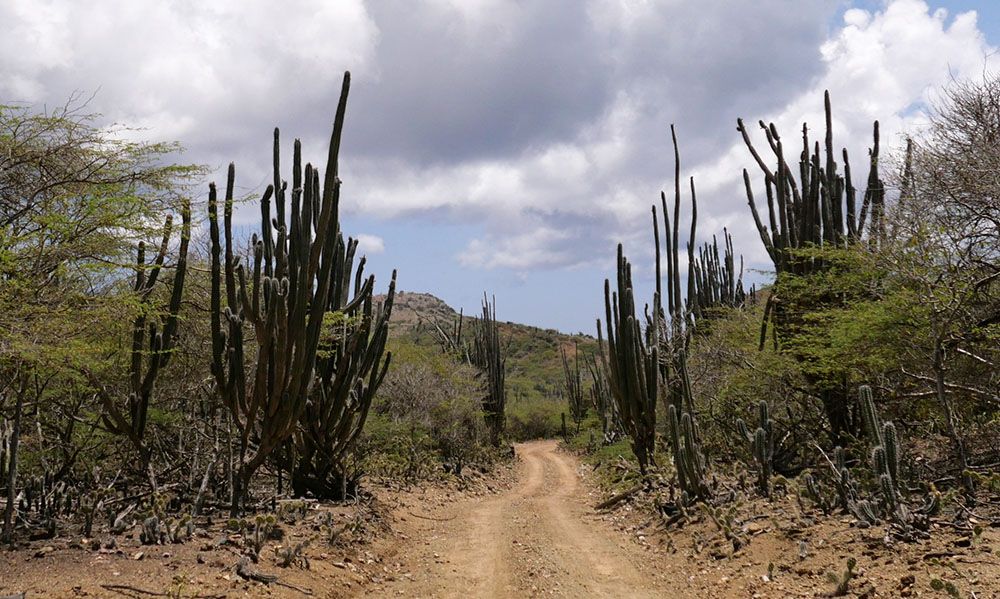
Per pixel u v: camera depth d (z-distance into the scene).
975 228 9.91
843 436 10.84
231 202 7.85
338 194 8.01
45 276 7.60
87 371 7.58
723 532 7.69
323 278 7.98
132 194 8.03
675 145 13.15
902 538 5.93
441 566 7.77
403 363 22.80
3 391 7.40
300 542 7.24
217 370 7.81
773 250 12.59
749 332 14.41
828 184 11.74
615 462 17.83
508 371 71.19
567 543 9.02
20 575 5.41
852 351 10.08
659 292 12.69
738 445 12.24
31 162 7.98
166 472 9.96
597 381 32.09
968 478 6.96
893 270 9.67
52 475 8.41
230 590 5.54
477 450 22.38
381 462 15.18
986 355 9.57
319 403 10.07
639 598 6.40
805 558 6.30
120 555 6.05
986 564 5.19
